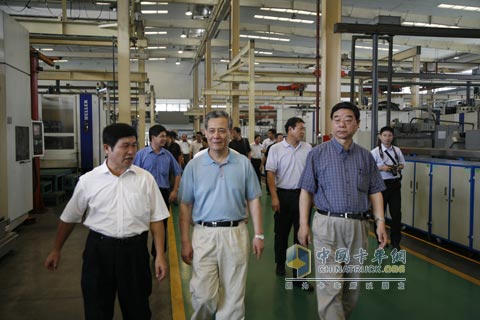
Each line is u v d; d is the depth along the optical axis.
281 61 13.31
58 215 7.54
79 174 10.10
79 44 7.69
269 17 18.02
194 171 2.57
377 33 6.07
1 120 5.28
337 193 2.65
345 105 2.67
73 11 15.98
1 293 3.87
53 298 3.75
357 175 2.67
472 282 4.18
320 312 2.65
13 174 5.63
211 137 2.49
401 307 3.59
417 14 15.90
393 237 5.13
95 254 2.28
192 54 23.55
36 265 4.70
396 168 5.05
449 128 7.76
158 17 19.47
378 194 2.79
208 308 2.51
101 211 2.29
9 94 5.52
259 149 11.80
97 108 10.20
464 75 9.81
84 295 2.29
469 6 14.95
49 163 10.02
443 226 5.57
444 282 4.18
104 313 2.29
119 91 6.53
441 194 5.61
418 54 12.82
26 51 6.24
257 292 3.90
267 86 29.17
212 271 2.50
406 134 7.65
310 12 15.82
